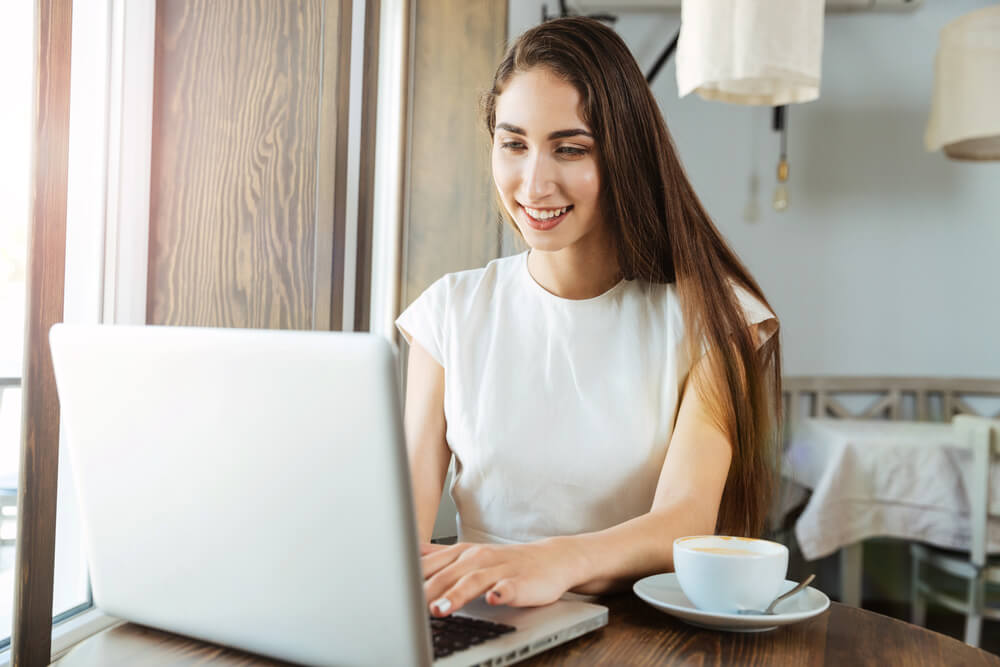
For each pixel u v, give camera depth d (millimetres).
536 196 992
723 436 1016
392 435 538
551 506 1065
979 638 2457
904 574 3559
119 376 641
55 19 880
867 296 3688
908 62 3641
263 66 1398
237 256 1399
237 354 580
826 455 2846
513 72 1016
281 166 1398
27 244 868
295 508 581
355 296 1599
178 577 658
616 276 1119
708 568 739
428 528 1134
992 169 3645
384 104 2186
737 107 3672
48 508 894
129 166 1346
